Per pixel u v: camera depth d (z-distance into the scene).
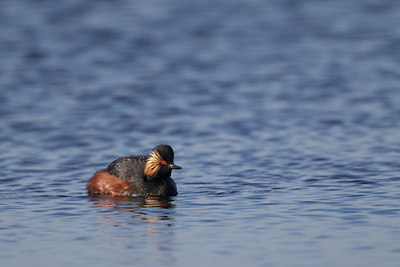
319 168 19.30
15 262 12.09
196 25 45.38
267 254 12.26
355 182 17.59
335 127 24.64
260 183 17.78
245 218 14.51
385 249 12.41
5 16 47.47
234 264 11.80
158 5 51.09
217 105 28.56
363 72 33.94
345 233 13.34
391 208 14.99
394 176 18.14
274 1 52.91
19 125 25.34
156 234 13.52
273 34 43.12
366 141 22.52
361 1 52.69
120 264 11.90
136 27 44.66
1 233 13.67
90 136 23.81
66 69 35.28
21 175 18.97
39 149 22.14
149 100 29.48
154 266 11.78
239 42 41.19
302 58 37.28
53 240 13.23
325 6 51.22
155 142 23.08
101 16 47.53
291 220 14.28
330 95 29.84
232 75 33.97
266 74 34.09
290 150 21.59
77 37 42.16
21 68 35.31
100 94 30.47
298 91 30.72
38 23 45.47
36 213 15.17
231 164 20.05
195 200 16.25
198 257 12.17
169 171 17.00
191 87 31.86
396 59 36.50
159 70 35.19
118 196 16.84
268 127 24.89
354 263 11.79
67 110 27.73
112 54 38.53
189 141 23.14
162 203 16.05
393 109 27.11
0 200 16.31
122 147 22.44
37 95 30.23
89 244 12.97
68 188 17.64
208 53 38.81
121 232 13.68
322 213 14.75
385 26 44.75
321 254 12.23
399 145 21.84
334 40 41.47
